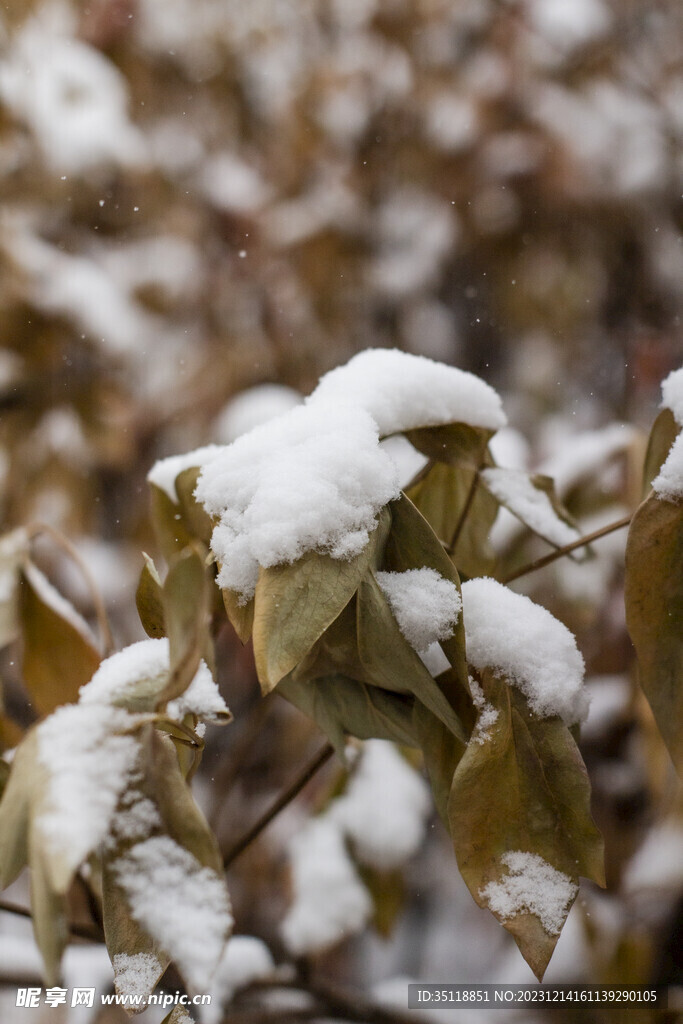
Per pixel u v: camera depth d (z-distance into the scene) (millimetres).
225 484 502
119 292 1789
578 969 977
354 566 484
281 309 2014
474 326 2021
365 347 2031
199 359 1925
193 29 2098
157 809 483
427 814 916
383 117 2041
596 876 496
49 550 1605
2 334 1608
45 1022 690
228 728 1606
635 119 1843
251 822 1532
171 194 1991
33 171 1752
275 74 2156
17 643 651
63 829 465
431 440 548
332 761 923
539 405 1904
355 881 865
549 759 505
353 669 514
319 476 493
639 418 1742
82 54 1843
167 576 472
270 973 702
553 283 1937
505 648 515
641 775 1073
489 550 600
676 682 509
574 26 1859
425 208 2031
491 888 494
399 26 2039
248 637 491
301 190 2090
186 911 477
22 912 578
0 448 1581
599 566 896
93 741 482
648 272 1860
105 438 1671
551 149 1862
